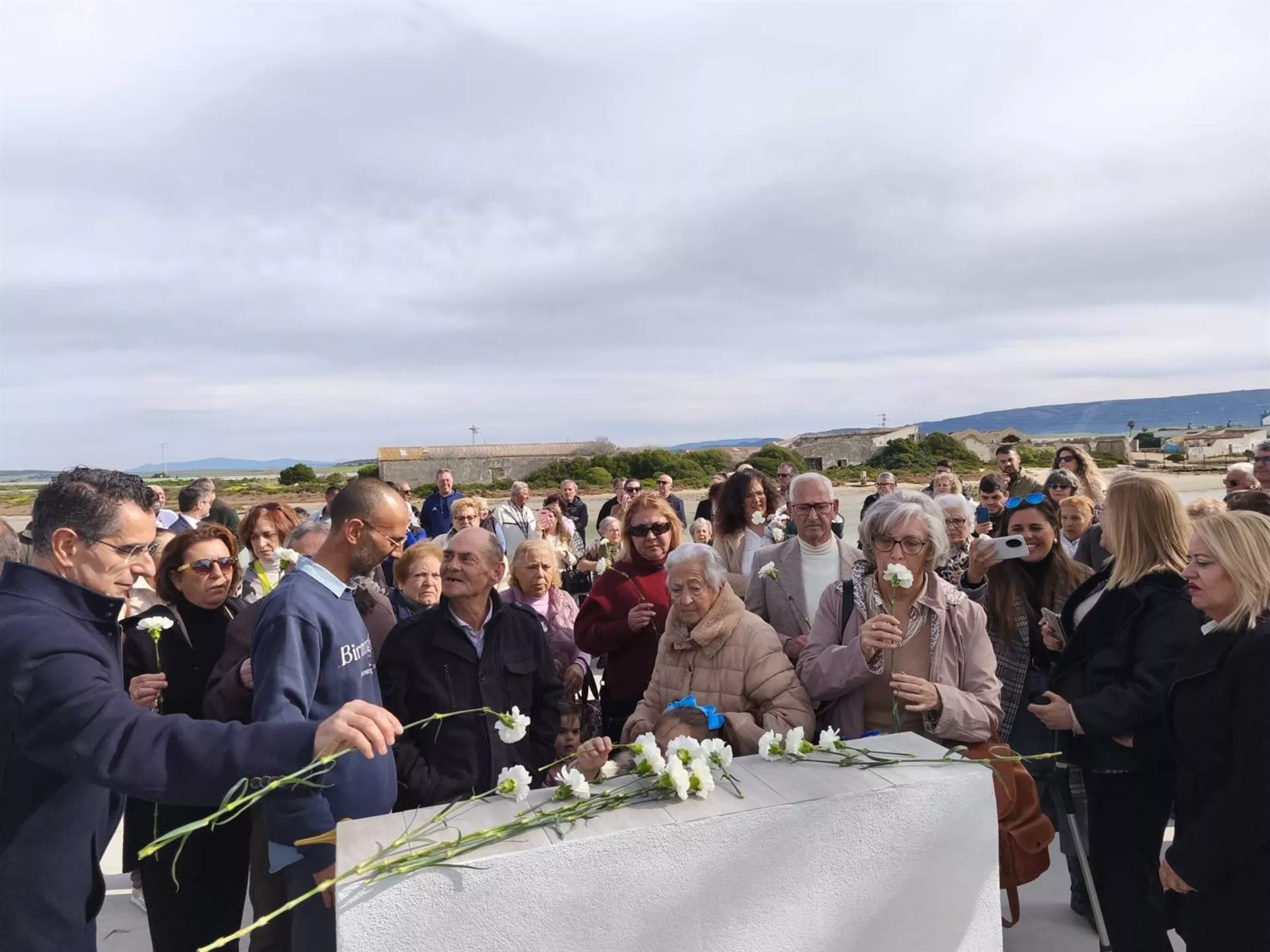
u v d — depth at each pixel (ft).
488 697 10.12
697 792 6.15
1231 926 7.29
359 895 5.11
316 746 5.80
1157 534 9.18
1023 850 8.34
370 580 12.84
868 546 10.50
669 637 11.17
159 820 9.90
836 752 7.00
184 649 11.12
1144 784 8.74
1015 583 11.87
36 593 6.46
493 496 166.40
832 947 6.08
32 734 5.90
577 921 5.47
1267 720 7.01
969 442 219.20
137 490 6.96
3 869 6.14
